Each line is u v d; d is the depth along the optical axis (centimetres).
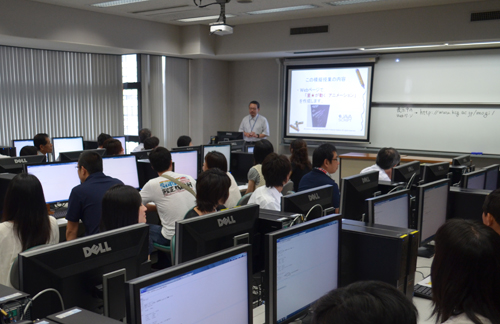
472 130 621
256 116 748
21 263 113
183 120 804
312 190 209
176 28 727
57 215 342
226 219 159
